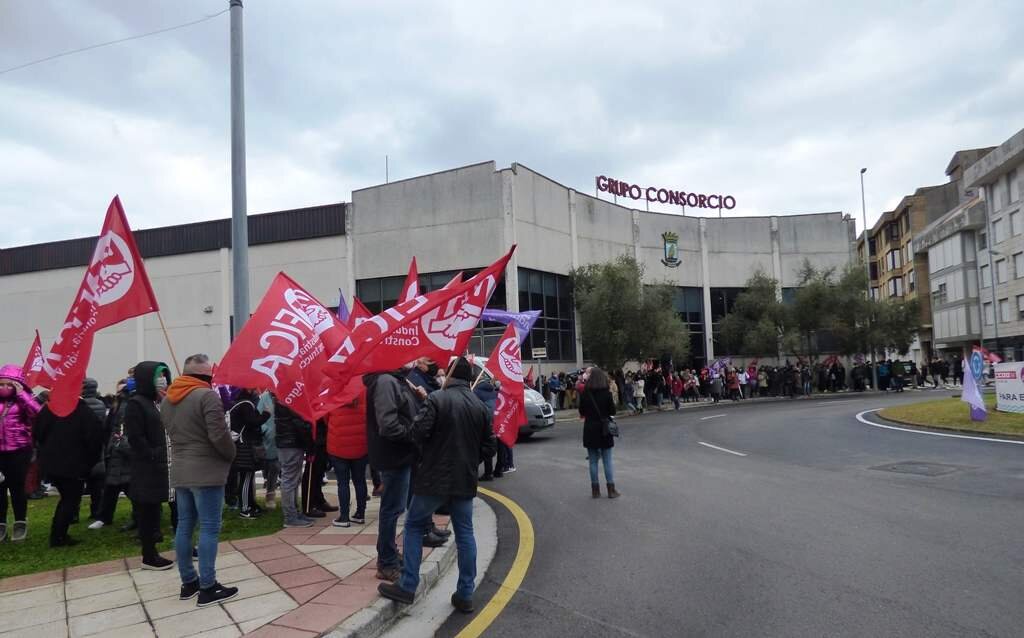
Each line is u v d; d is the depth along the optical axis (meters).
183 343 33.00
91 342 6.76
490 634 4.70
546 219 31.72
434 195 30.16
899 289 69.75
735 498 9.02
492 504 9.48
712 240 42.00
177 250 33.38
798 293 40.75
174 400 5.17
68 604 5.16
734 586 5.46
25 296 36.34
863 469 11.02
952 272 52.94
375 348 6.15
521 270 29.78
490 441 5.40
